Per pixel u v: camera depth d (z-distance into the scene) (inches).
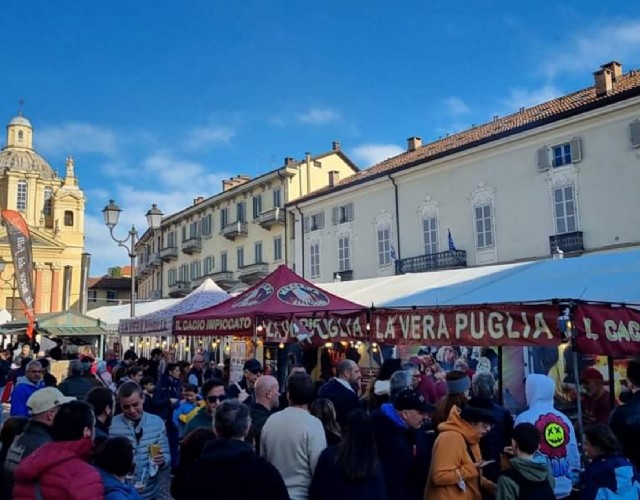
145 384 359.9
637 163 852.6
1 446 194.2
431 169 1160.2
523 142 1005.8
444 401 208.5
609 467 153.8
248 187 1749.5
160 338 947.3
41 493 131.0
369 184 1290.6
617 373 430.9
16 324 1126.4
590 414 306.5
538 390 206.7
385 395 255.1
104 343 1115.9
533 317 249.1
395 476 186.5
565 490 195.0
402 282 642.2
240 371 569.0
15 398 327.6
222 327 460.8
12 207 2527.1
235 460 146.8
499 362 319.3
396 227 1232.8
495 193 1043.9
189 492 145.5
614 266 471.5
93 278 3056.1
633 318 257.0
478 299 472.1
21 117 2805.1
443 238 1128.8
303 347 583.5
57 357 593.6
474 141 1063.6
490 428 196.4
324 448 176.9
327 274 1414.9
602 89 930.7
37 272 2399.1
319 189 1615.4
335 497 156.3
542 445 196.9
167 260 2242.9
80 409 142.6
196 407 337.1
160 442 214.1
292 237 1584.6
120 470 148.3
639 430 148.5
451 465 177.3
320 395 245.4
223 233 1847.9
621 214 866.1
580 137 926.4
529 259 979.9
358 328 352.5
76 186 2600.9
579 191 920.9
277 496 145.7
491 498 187.9
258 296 458.3
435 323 296.0
